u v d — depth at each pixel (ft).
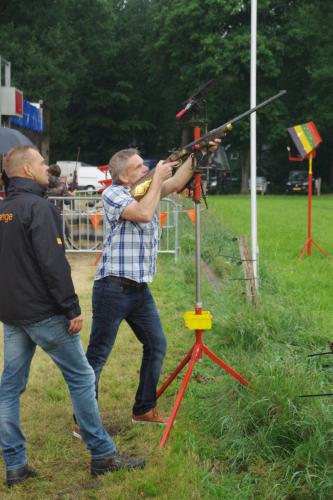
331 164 157.99
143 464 12.62
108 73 171.53
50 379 17.61
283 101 141.69
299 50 138.21
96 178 122.01
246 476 11.94
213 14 131.54
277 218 67.10
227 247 37.35
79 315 11.49
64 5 133.59
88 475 12.50
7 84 56.54
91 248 40.40
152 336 14.28
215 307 23.20
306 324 20.79
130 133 177.78
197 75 139.13
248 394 14.10
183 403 15.57
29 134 73.92
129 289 13.58
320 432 12.12
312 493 11.18
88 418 12.16
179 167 13.60
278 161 164.35
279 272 32.35
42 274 11.33
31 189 11.70
